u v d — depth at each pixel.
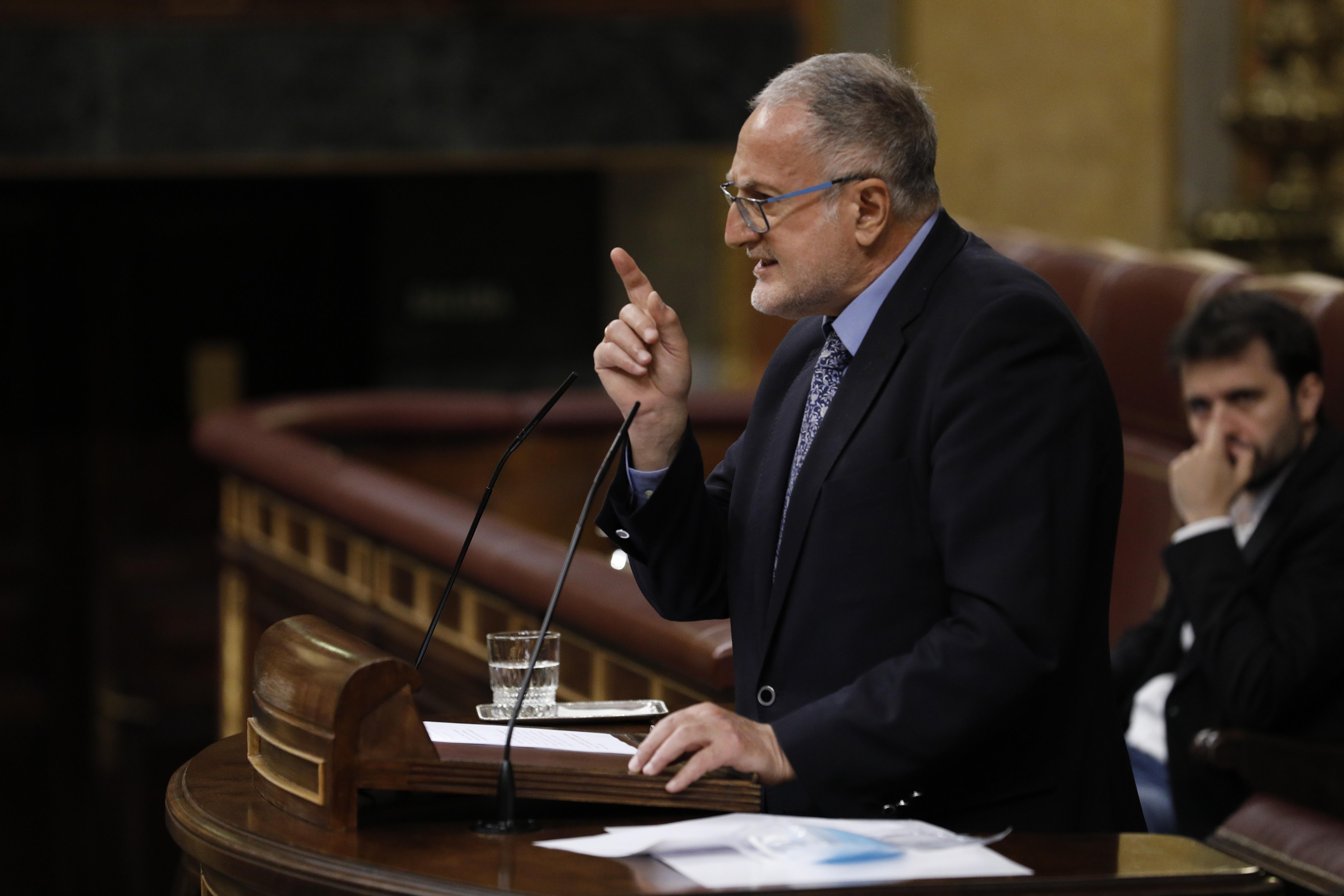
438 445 21.80
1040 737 6.80
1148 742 12.67
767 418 7.88
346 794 6.20
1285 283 13.65
